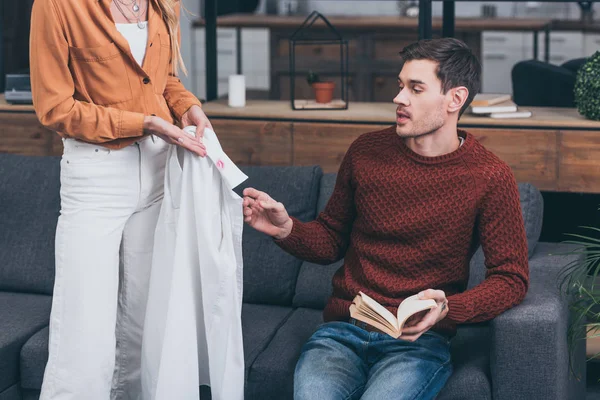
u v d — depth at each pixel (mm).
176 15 2672
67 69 2447
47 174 3357
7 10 6078
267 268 3129
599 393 3303
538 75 4434
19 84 3957
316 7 7777
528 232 3018
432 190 2504
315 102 4004
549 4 7590
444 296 2338
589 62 3531
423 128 2469
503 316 2434
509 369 2438
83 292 2557
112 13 2508
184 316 2566
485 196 2490
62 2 2395
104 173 2539
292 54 3891
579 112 3607
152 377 2662
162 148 2637
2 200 3338
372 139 2633
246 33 7363
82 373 2578
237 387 2609
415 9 7469
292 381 2621
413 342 2469
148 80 2557
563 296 2662
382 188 2551
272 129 3764
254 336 2850
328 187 3205
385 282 2521
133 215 2654
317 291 3068
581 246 3131
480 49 7270
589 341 3139
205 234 2518
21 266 3266
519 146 3547
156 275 2621
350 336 2520
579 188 3529
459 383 2463
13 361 2801
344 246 2725
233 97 3990
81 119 2447
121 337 2752
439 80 2441
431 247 2506
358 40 7145
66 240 2566
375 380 2387
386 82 7180
